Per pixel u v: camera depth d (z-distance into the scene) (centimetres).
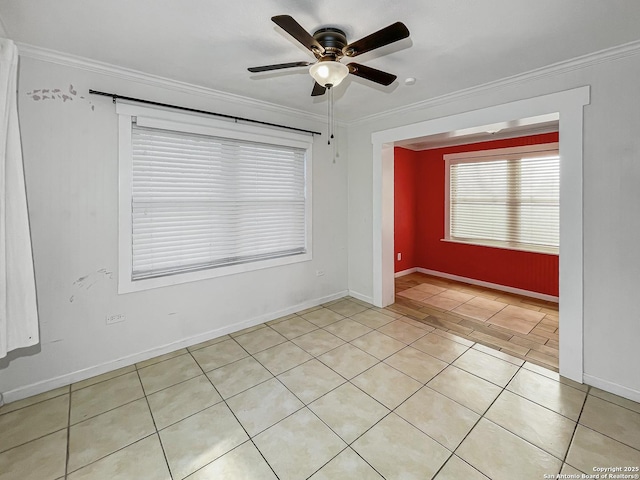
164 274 285
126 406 214
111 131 248
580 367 236
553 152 420
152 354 278
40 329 228
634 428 189
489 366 261
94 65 236
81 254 241
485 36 200
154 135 273
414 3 166
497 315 377
